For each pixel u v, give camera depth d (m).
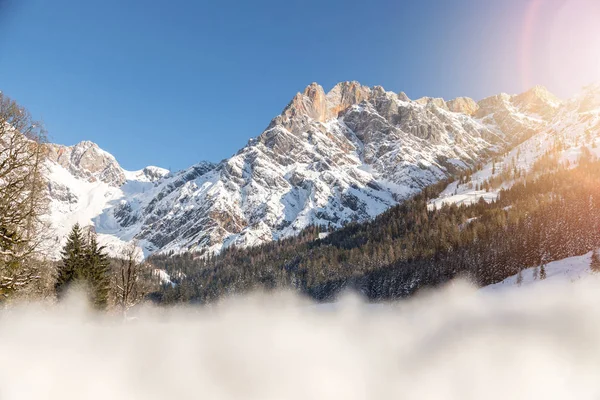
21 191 19.77
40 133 21.33
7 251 18.39
